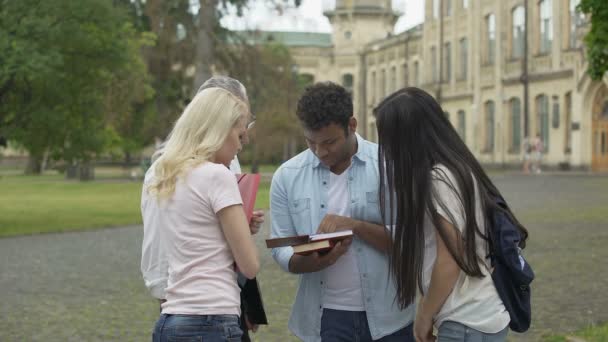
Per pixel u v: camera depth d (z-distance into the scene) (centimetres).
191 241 412
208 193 412
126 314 1009
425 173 414
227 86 481
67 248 1711
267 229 1841
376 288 490
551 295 1043
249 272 411
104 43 2244
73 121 2327
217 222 416
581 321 888
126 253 1614
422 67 7338
